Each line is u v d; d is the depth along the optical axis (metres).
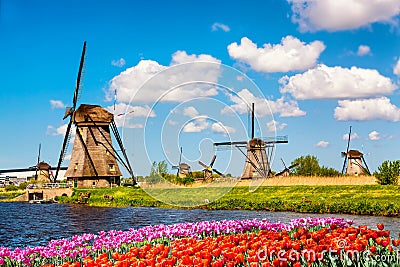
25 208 51.50
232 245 10.52
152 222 33.88
